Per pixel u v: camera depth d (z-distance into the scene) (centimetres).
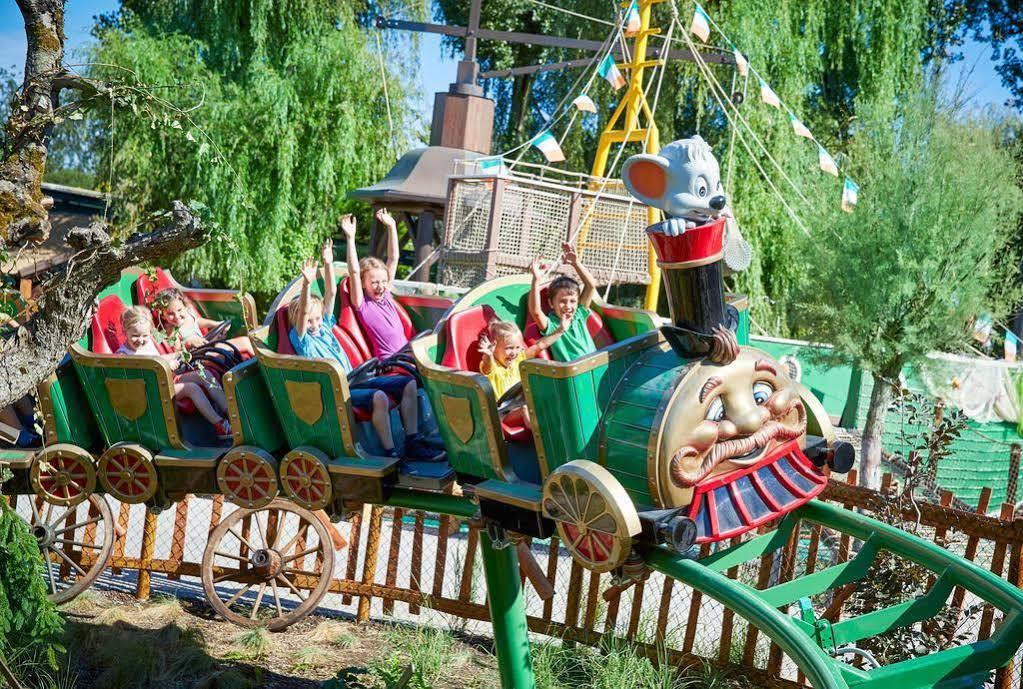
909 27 1875
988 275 1016
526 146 1118
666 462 401
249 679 643
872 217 1029
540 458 450
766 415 426
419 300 656
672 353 438
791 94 1775
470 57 1416
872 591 606
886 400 1046
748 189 1700
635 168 429
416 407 543
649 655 683
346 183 1772
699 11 1204
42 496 574
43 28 431
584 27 2159
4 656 482
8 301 440
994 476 1452
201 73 1655
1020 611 420
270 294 1744
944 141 1020
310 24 1773
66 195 1791
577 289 563
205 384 587
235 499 539
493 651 728
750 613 392
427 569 899
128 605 780
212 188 1560
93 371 559
